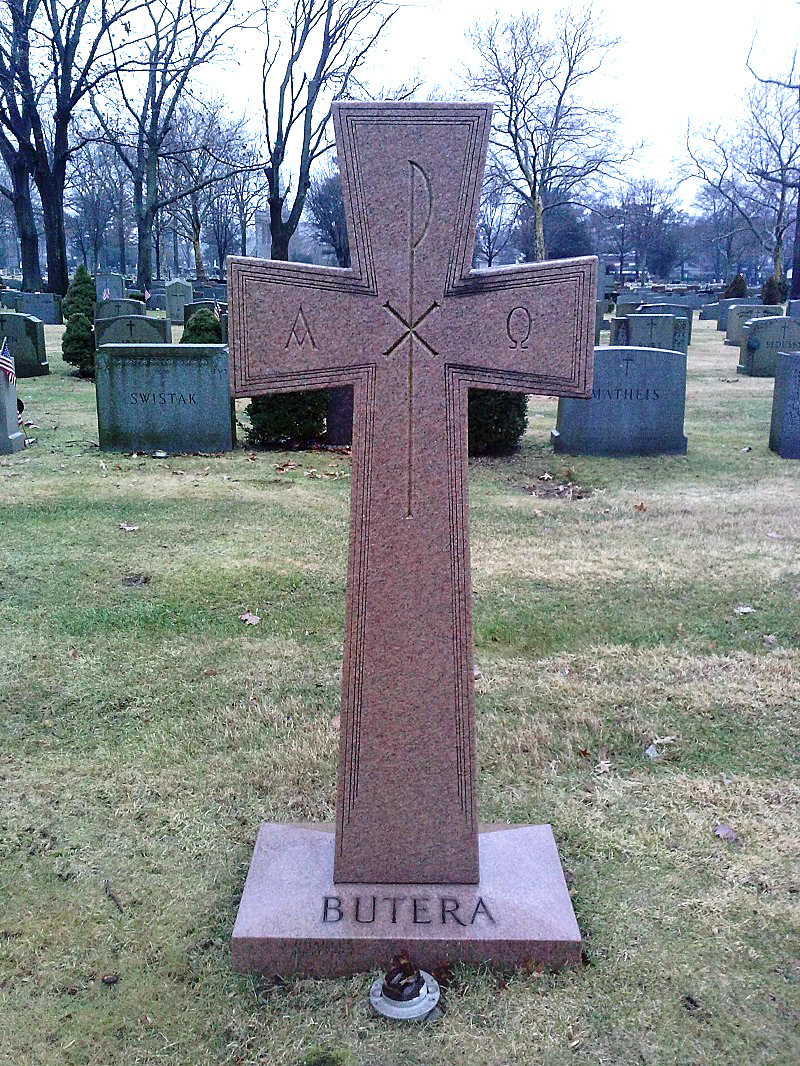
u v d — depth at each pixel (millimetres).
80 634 6027
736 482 10367
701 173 55281
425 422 3107
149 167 41812
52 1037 2955
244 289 3039
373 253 3016
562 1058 2863
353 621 3209
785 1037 2941
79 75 38844
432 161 2955
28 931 3428
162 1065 2852
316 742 4773
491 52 49500
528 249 72812
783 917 3484
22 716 5043
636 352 11562
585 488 10141
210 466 10859
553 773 4523
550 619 6316
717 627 6203
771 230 62188
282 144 31188
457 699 3254
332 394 12133
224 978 3172
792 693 5285
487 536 8180
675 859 3846
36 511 8680
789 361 11445
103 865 3822
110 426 11539
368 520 3152
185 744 4773
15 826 4074
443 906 3291
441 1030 2955
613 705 5176
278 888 3387
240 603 6578
